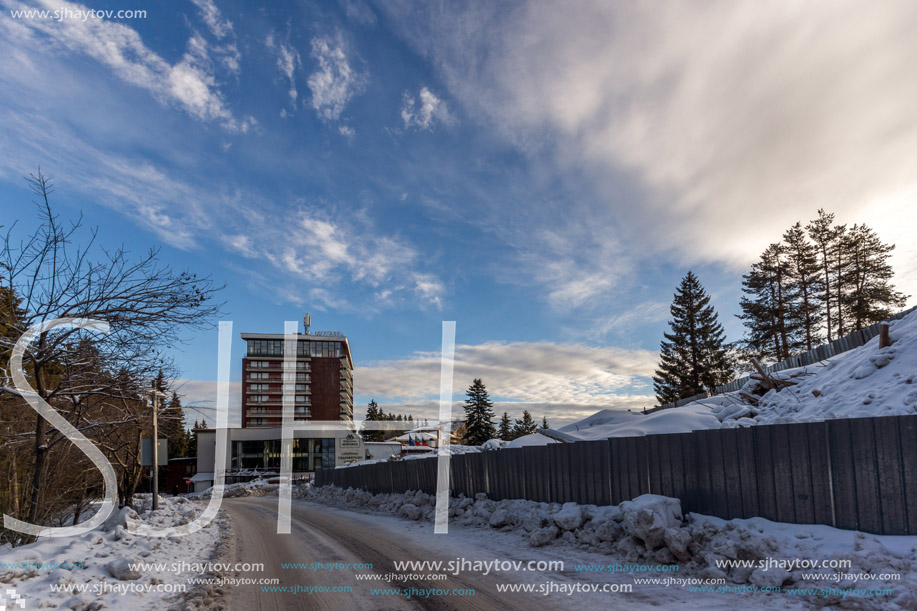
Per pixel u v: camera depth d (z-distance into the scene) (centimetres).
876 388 1398
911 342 1512
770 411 1809
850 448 805
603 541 1085
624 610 693
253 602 823
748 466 954
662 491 1126
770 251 4762
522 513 1442
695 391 5750
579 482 1369
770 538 809
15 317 984
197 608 778
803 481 866
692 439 1066
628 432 2059
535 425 9531
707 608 682
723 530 903
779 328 4562
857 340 2128
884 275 4284
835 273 4503
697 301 6038
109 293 1039
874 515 768
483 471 1853
